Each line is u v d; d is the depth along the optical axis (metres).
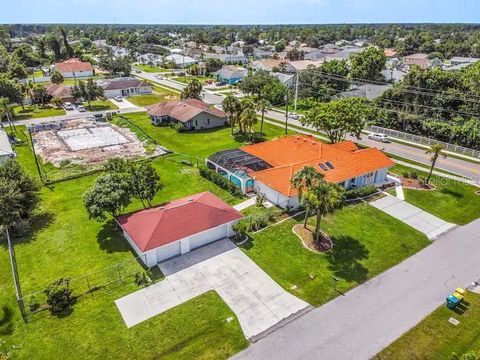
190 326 26.38
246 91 104.94
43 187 48.25
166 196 45.66
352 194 44.75
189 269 32.28
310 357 24.12
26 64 154.62
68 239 36.72
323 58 164.75
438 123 69.81
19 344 24.86
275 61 144.50
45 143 65.56
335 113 58.75
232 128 71.38
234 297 29.20
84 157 58.62
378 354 24.44
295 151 51.81
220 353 24.30
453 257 34.81
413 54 185.62
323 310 28.11
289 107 97.19
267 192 44.44
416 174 51.59
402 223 40.25
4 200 34.91
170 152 60.81
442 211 43.19
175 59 170.88
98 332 25.81
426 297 29.64
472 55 174.62
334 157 48.59
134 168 38.50
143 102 99.31
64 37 169.25
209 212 35.91
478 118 71.12
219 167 50.94
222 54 182.88
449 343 25.36
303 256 34.25
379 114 78.69
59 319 26.95
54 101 92.56
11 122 73.50
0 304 28.48
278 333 25.95
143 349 24.52
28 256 34.19
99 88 92.62
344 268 32.84
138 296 29.16
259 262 33.34
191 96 90.69
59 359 23.77
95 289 29.83
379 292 30.06
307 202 33.66
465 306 28.67
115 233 37.59
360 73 110.12
